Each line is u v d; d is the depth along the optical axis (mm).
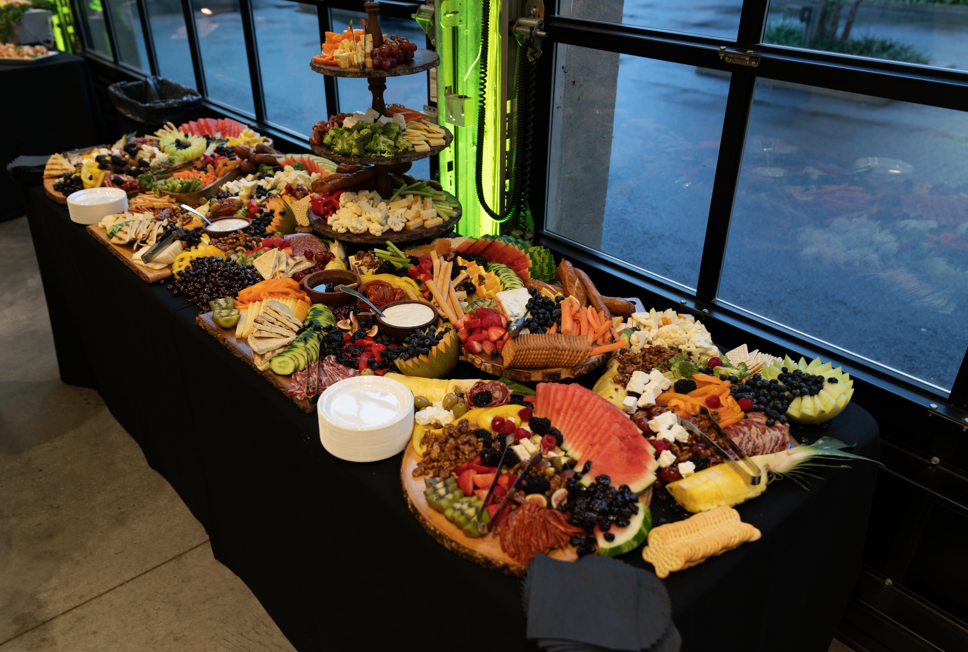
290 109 5082
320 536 1797
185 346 2156
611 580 1211
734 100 2123
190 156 3342
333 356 1882
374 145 2184
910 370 2217
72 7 6535
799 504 1464
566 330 1880
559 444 1526
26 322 4125
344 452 1568
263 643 2230
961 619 2072
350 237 2354
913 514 2055
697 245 3092
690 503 1414
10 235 5230
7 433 3193
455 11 2566
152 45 5645
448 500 1380
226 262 2326
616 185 3430
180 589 2420
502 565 1283
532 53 2547
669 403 1691
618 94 3500
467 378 1894
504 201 2811
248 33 4293
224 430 2121
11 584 2428
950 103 1697
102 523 2699
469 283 2139
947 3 1726
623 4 2447
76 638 2230
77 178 3020
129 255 2492
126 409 3041
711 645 1360
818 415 1642
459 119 2615
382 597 1620
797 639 1776
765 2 1982
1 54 5320
